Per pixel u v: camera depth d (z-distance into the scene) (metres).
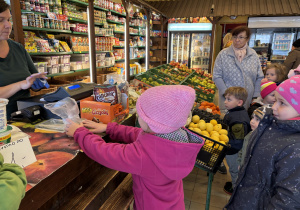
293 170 1.03
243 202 1.28
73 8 4.38
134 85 3.76
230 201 1.40
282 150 1.09
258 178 1.22
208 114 2.52
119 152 0.97
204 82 5.04
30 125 1.31
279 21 6.93
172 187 1.04
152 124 0.90
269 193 1.17
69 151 1.03
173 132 0.98
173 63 6.08
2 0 1.32
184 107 0.92
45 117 1.41
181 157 0.96
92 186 1.30
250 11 6.68
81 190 1.26
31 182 0.81
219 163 1.82
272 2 6.75
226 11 6.95
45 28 3.69
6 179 0.60
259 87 2.86
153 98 0.91
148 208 1.04
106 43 5.34
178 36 8.30
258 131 1.25
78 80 4.43
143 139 0.99
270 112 1.23
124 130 1.26
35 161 0.94
